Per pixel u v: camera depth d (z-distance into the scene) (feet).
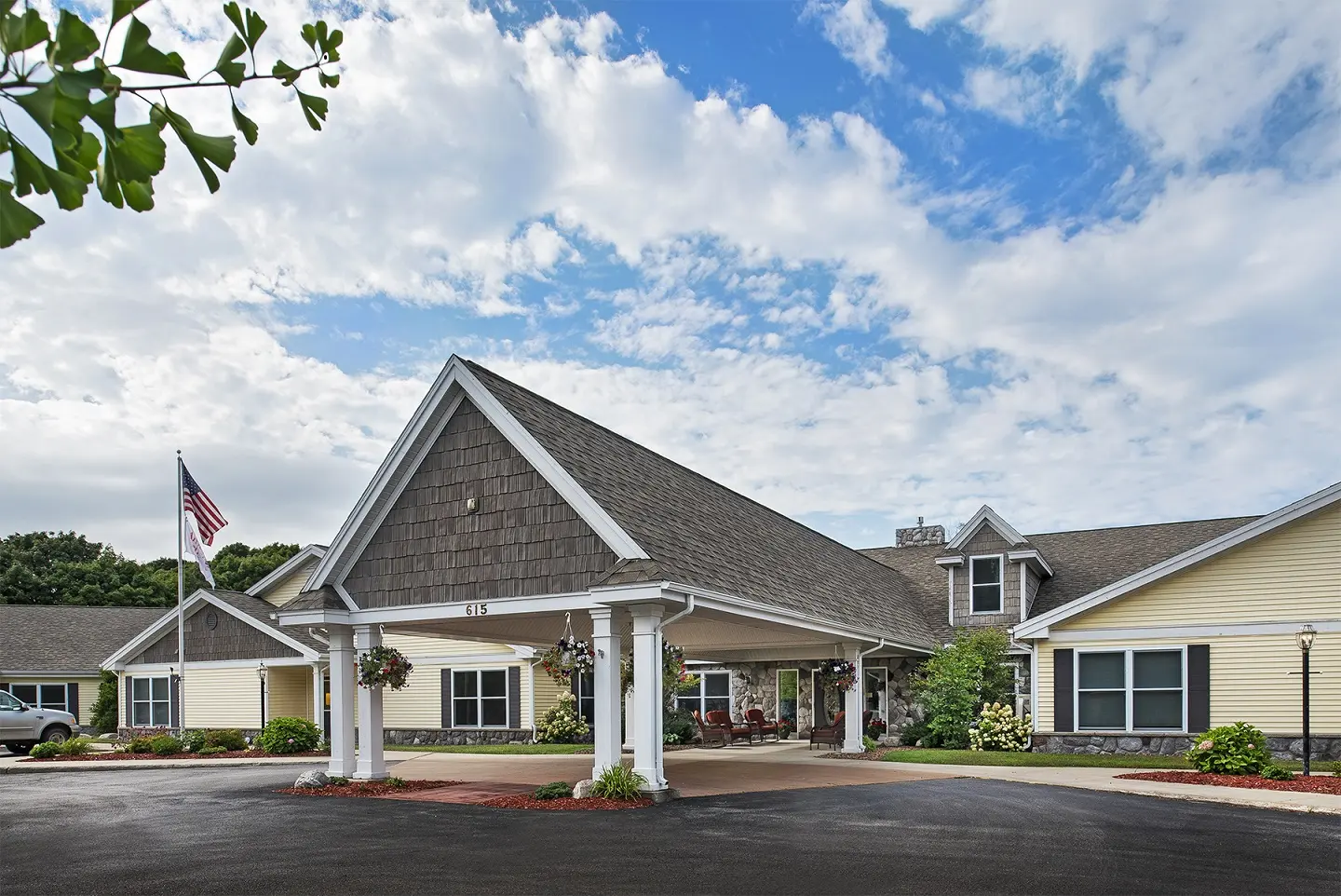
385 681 51.72
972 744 72.49
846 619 64.34
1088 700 66.59
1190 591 64.18
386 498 52.13
